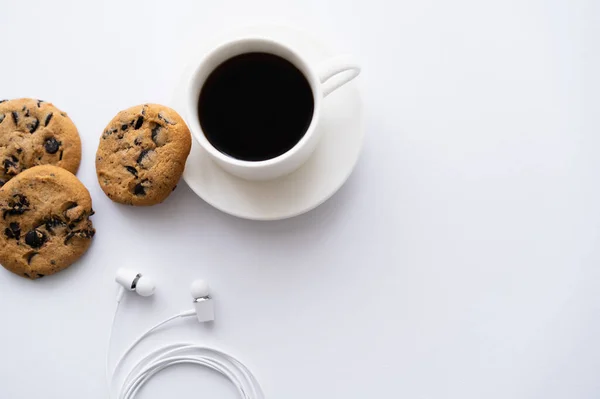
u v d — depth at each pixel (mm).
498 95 645
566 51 646
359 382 642
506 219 643
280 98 585
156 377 645
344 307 642
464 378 641
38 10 653
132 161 609
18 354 644
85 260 641
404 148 643
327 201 642
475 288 642
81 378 644
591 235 642
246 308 642
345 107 609
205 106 589
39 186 616
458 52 646
